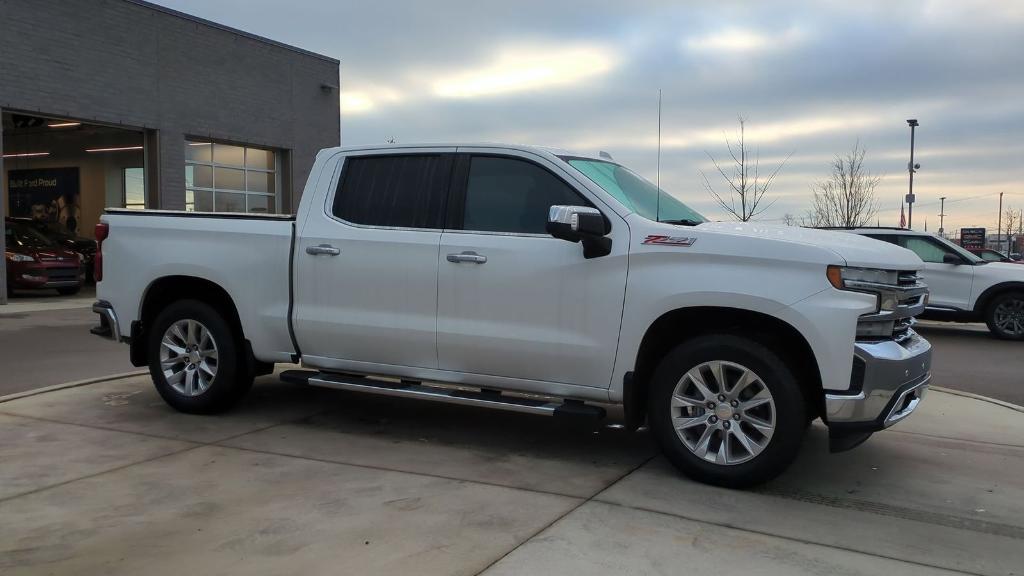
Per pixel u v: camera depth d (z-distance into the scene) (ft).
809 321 14.28
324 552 11.98
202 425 19.88
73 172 81.56
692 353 15.31
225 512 13.66
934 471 16.69
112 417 20.58
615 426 16.52
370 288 18.17
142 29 62.54
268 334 19.53
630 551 12.14
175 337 21.04
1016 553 12.35
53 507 13.84
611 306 15.84
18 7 53.78
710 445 15.46
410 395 17.83
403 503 14.20
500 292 16.79
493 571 11.35
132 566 11.46
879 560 12.00
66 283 60.54
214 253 20.01
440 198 17.89
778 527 13.29
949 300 42.60
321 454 17.40
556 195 16.87
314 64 79.30
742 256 14.90
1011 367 32.45
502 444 18.49
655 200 18.15
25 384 25.45
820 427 20.54
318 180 19.43
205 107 68.23
